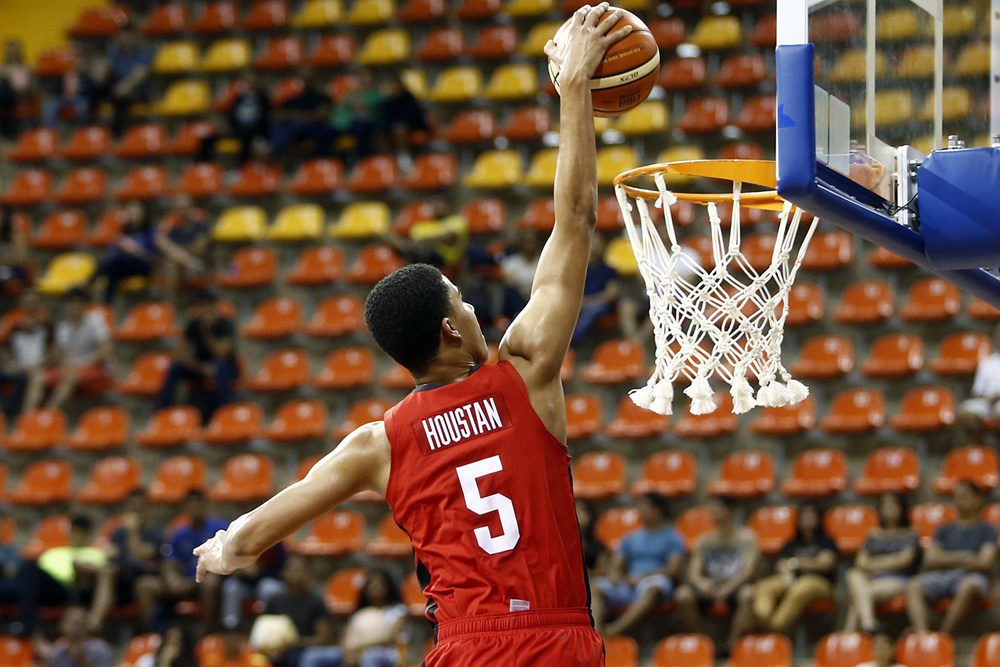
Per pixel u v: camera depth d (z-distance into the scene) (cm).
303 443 1961
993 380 1666
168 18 2844
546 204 2219
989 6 650
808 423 1748
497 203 2217
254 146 2430
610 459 1798
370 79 2431
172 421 2012
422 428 461
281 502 462
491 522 448
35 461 2072
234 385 2036
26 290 2277
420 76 2533
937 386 1780
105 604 1706
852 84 564
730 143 2242
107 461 2011
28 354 2128
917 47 618
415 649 1688
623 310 1939
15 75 2714
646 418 1844
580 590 452
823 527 1551
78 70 2777
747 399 578
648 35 528
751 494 1702
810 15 529
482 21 2655
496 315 2006
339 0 2777
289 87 2609
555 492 455
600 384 1906
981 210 561
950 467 1659
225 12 2844
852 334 1878
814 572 1516
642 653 1578
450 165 2305
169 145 2552
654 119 2267
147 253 2244
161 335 2148
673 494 1741
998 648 1404
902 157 596
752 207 635
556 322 464
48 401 2123
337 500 465
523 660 434
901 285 1917
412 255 2030
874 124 577
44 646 1659
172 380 2033
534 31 2577
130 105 2617
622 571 1590
